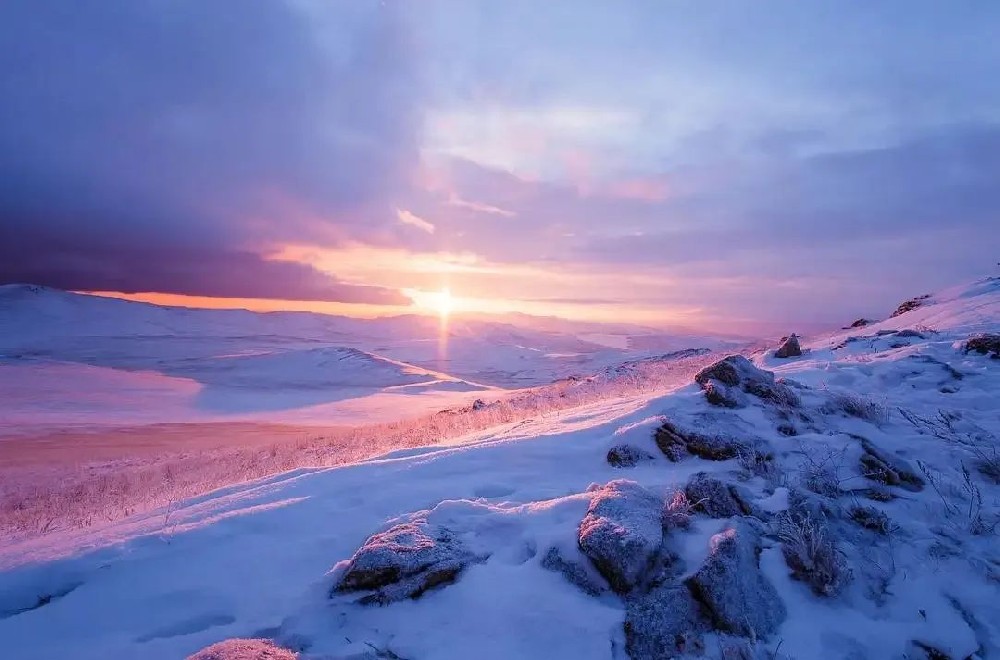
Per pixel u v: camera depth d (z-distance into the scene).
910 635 3.71
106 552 5.02
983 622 3.78
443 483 6.25
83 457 29.11
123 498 11.07
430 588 4.19
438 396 87.19
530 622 3.80
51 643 3.95
